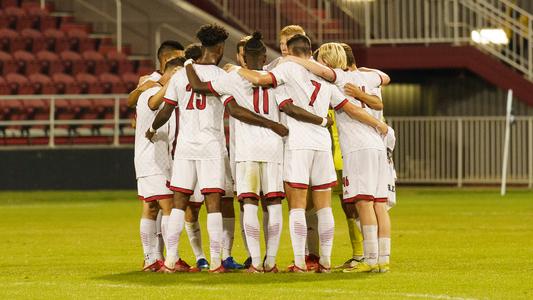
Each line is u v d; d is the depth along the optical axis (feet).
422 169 284.41
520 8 294.25
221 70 109.91
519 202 228.43
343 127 108.37
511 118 251.60
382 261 108.99
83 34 310.86
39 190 269.23
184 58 114.11
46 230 169.27
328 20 293.43
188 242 146.20
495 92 287.28
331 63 108.68
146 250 114.01
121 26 314.55
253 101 107.86
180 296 92.84
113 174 269.44
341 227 170.91
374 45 287.28
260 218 178.70
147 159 112.88
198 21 307.78
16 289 98.84
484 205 219.61
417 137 284.61
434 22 284.00
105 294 94.84
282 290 95.91
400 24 290.35
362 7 290.15
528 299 90.63
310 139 108.06
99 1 317.01
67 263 123.03
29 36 307.58
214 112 109.60
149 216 113.91
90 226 176.35
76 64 302.86
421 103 292.20
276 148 108.06
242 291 95.50
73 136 280.31
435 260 122.62
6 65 299.17
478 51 281.13
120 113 285.43
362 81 109.09
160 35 311.88
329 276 105.91
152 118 112.98
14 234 162.30
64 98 281.33
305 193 108.99
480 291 95.40
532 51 285.84
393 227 169.27
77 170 269.03
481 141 282.36
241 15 302.04
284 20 298.97
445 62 282.15
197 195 113.39
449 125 283.18
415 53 282.97
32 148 268.41
